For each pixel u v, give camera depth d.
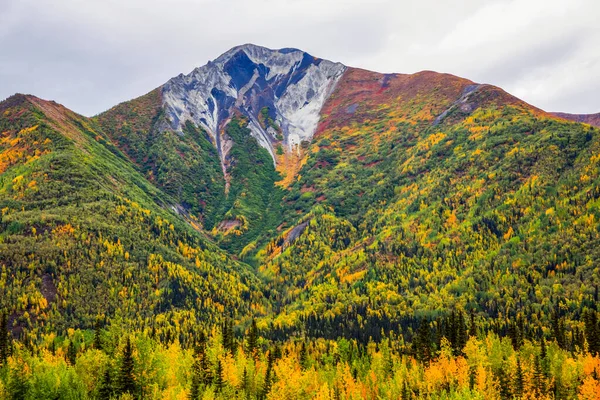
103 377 153.50
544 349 186.62
